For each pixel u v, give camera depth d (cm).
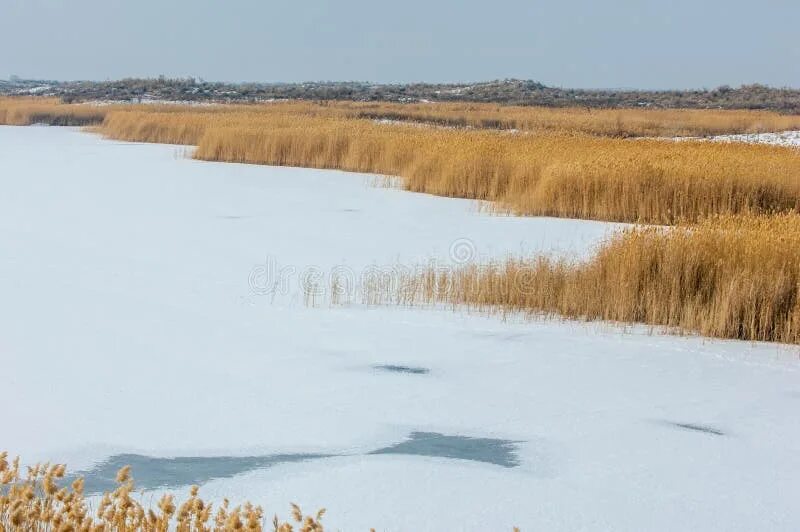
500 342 1653
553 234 2920
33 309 1828
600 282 1895
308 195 3894
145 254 2469
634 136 7656
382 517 925
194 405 1276
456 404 1301
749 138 7056
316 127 5822
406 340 1653
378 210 3456
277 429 1189
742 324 1756
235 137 5588
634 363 1535
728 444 1161
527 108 12206
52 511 707
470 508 951
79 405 1268
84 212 3269
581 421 1239
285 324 1755
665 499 984
